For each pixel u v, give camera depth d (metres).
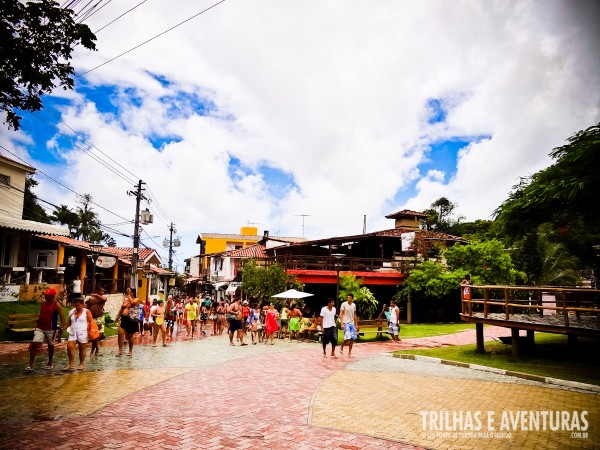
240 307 15.73
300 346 15.41
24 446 4.83
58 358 11.36
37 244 23.33
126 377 8.91
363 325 17.09
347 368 10.36
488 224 52.03
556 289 10.75
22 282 20.91
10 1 6.18
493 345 14.50
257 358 11.93
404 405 6.89
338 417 6.20
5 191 22.72
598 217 12.60
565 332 10.44
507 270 27.97
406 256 30.84
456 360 11.29
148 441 5.07
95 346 12.22
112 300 27.45
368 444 5.09
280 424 5.83
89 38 6.99
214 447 4.91
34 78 6.61
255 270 24.56
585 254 28.36
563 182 10.48
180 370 9.82
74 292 22.97
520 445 5.12
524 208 12.57
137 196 24.16
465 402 7.10
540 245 30.67
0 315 15.60
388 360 11.78
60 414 6.13
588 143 9.95
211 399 7.16
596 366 10.30
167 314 17.70
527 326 11.41
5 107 6.77
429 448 4.98
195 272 66.31
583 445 5.12
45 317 9.44
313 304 30.45
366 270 30.27
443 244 31.48
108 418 5.97
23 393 7.35
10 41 6.27
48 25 6.70
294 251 35.81
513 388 8.21
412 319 29.05
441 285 26.75
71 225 49.31
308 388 8.07
